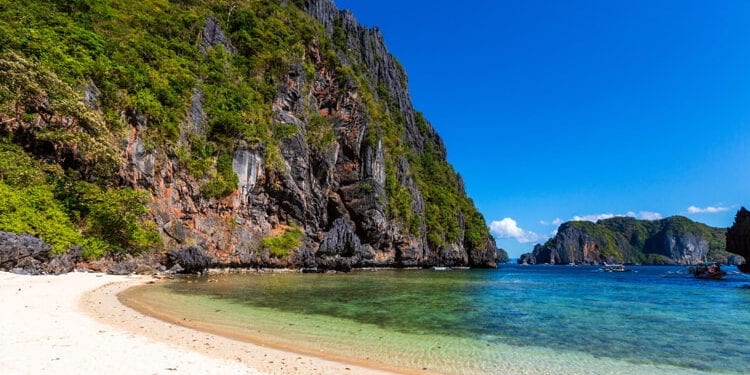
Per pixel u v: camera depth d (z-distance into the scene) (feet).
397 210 261.85
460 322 65.05
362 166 239.91
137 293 77.87
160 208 133.18
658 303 98.22
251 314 64.44
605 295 117.08
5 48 111.34
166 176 137.90
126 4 176.76
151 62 154.51
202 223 148.87
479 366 41.01
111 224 112.16
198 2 222.89
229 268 155.74
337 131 240.12
